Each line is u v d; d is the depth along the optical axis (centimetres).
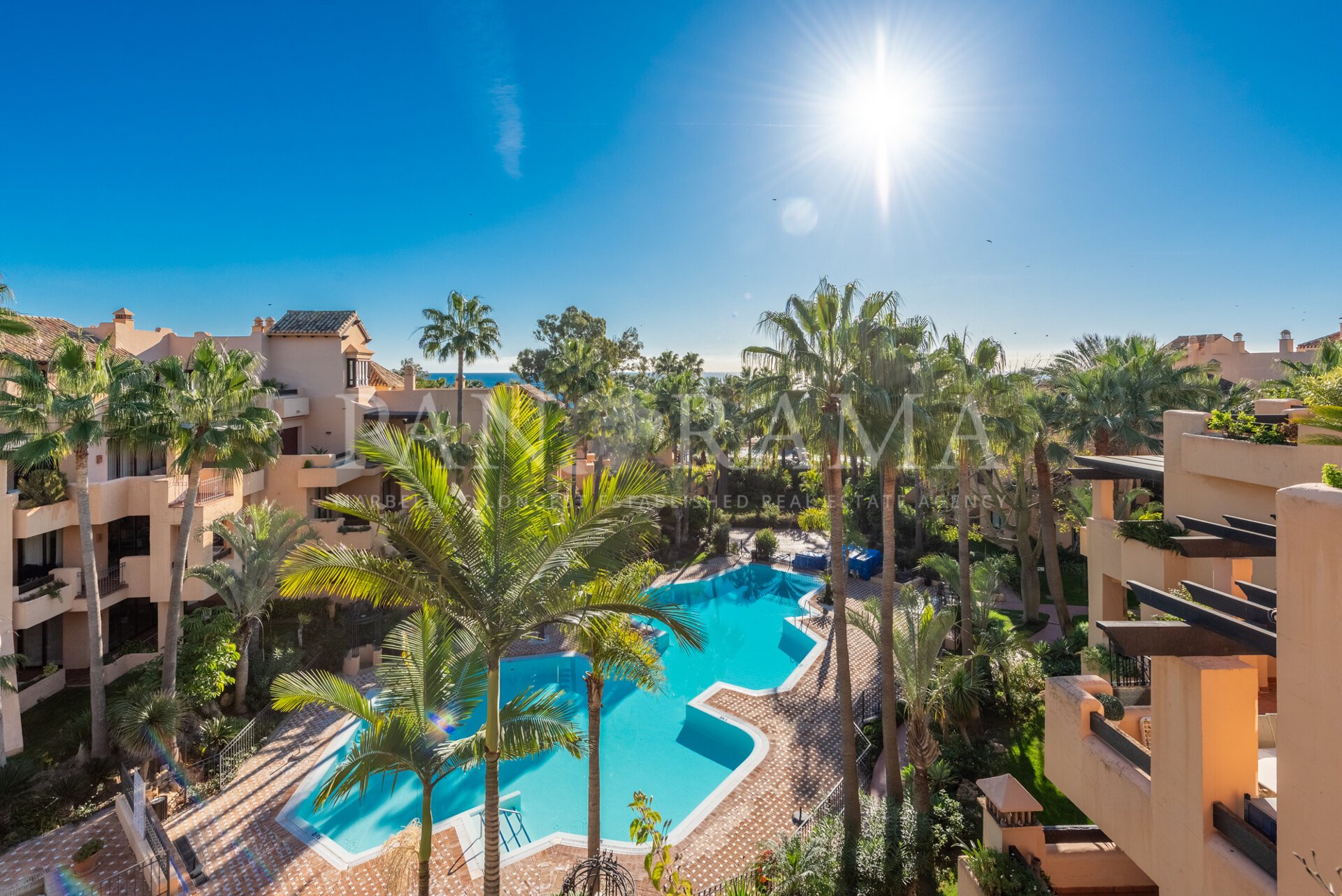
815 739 1798
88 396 1503
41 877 1202
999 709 1761
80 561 1975
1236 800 572
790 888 1160
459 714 1052
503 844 1407
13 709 1533
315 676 1073
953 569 2230
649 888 1238
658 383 4350
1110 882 863
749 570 3547
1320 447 911
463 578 849
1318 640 460
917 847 1221
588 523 877
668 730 1950
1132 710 814
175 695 1625
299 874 1252
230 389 1744
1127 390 2281
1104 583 1403
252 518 1988
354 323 3225
